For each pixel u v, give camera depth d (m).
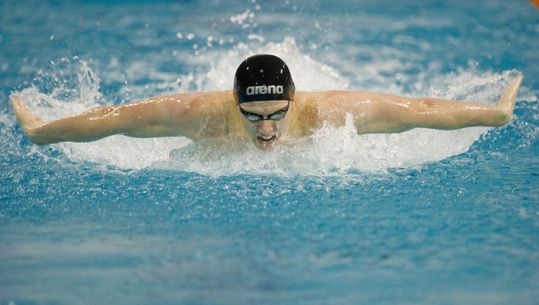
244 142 13.98
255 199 12.79
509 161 14.81
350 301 9.42
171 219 12.08
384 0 31.39
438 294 9.59
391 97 14.18
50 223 12.05
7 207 12.73
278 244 11.07
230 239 11.27
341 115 13.90
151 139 15.24
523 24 27.25
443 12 29.38
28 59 22.91
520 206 12.45
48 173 14.41
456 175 13.99
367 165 14.32
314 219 11.94
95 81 18.41
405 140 15.30
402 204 12.55
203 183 13.60
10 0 31.56
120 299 9.58
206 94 14.31
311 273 10.19
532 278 10.00
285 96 12.89
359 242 11.10
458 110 14.04
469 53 23.84
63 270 10.44
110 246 11.15
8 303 9.58
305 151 13.97
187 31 26.50
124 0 31.41
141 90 20.12
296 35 26.00
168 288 9.82
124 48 24.42
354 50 24.38
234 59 22.66
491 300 9.42
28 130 14.38
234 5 30.47
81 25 27.38
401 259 10.57
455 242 11.10
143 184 13.69
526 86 20.08
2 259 10.80
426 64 22.80
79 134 14.09
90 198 13.10
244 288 9.78
